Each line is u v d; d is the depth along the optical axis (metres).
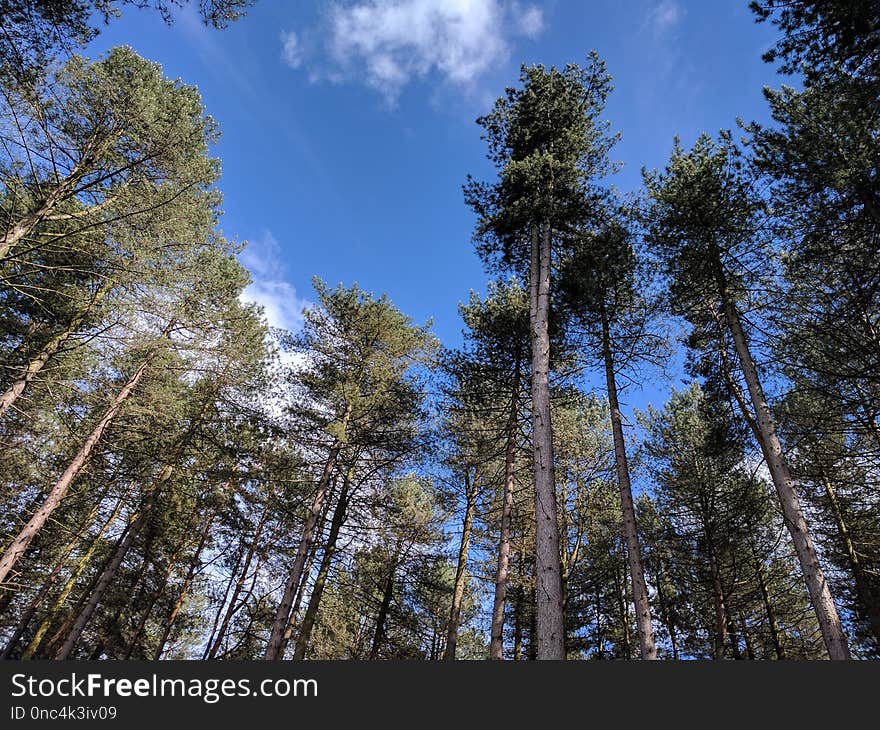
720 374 12.80
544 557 7.25
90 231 9.99
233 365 15.38
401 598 16.30
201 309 13.83
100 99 10.20
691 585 17.59
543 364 9.31
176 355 13.06
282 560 15.09
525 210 11.32
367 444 13.88
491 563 16.17
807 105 9.80
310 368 14.37
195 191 13.17
